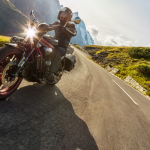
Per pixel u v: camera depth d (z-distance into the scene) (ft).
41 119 7.36
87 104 12.16
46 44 9.30
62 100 10.91
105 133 8.37
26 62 7.91
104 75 38.17
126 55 104.47
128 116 12.83
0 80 7.25
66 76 19.66
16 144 5.11
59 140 6.28
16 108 7.47
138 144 8.50
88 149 6.41
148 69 60.80
